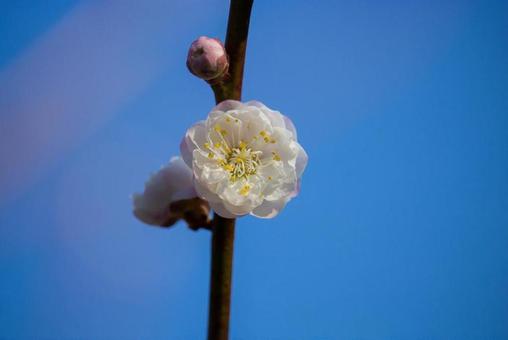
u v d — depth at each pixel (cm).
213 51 25
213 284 25
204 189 26
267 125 26
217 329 25
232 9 26
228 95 26
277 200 26
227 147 26
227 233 26
